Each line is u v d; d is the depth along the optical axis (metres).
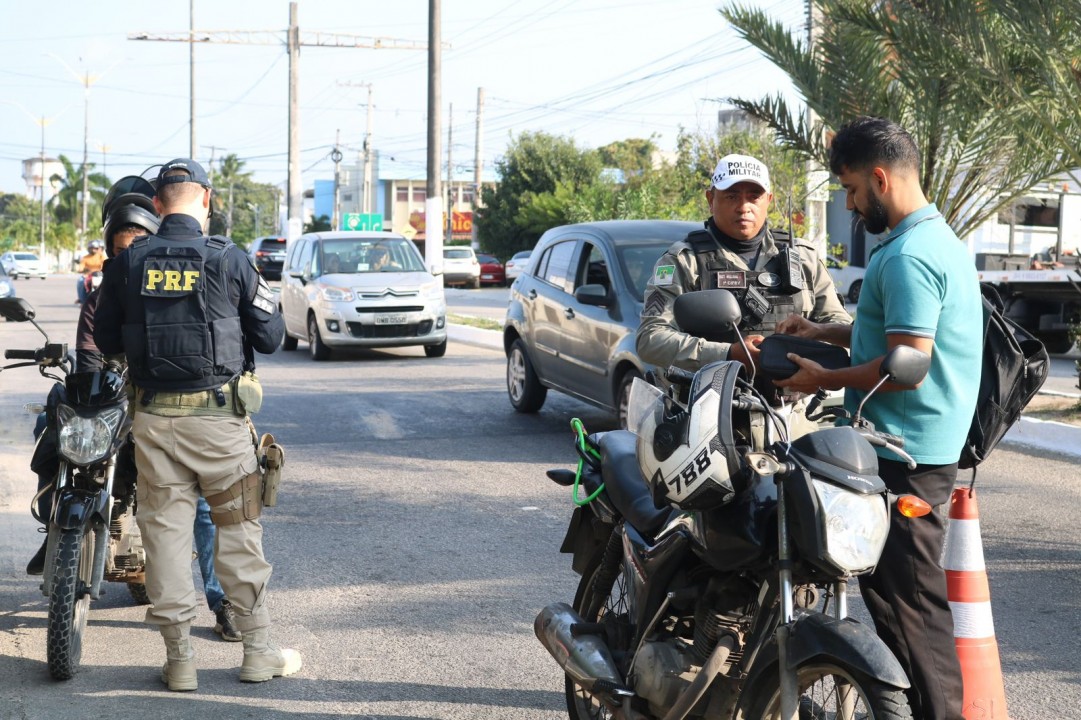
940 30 10.04
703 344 3.97
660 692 3.35
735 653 3.25
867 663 2.82
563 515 7.54
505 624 5.41
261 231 119.06
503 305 31.66
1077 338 11.26
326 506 7.82
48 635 4.61
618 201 28.55
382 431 10.74
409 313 16.78
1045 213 21.50
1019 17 9.75
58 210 95.88
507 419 11.38
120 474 5.11
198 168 4.78
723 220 4.39
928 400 3.34
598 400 9.79
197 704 4.48
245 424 4.70
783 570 3.01
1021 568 6.28
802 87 11.18
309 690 4.62
